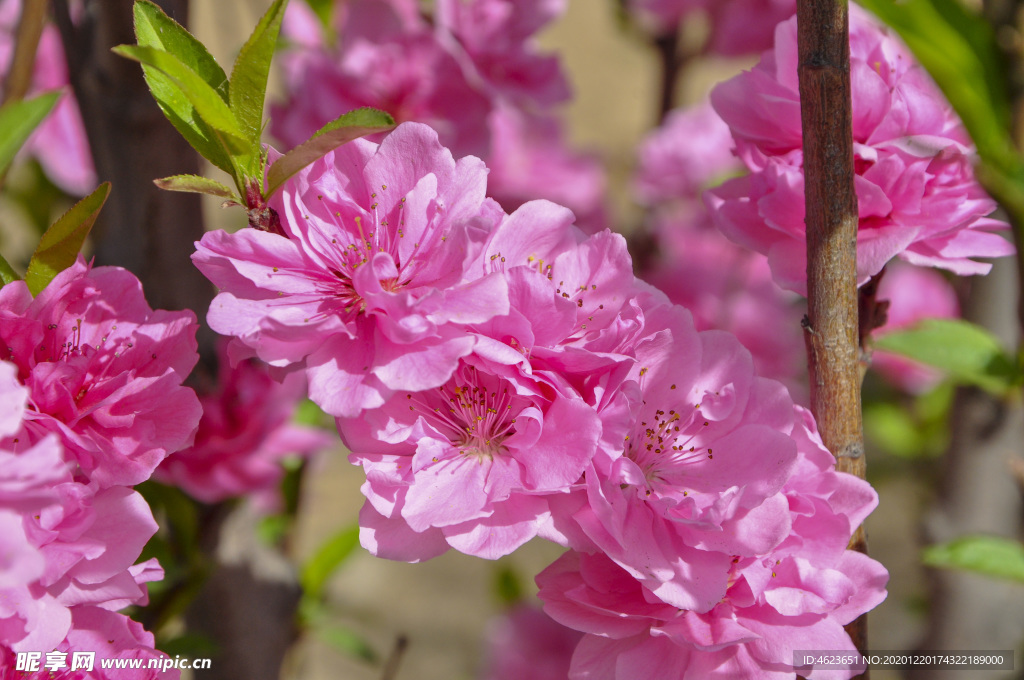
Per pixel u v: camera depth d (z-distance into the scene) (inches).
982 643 25.3
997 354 22.7
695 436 20.3
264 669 24.5
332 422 25.4
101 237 23.2
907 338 22.8
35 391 19.7
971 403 24.9
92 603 19.7
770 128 21.1
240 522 24.3
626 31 38.0
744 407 20.3
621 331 19.9
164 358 20.2
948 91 20.5
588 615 20.1
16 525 18.9
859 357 21.0
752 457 20.1
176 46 20.1
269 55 19.7
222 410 23.0
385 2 25.4
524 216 20.1
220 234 19.8
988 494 25.0
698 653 20.1
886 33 21.5
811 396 20.5
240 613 24.2
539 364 19.9
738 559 20.1
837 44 19.9
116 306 20.3
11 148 20.5
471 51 25.7
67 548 19.6
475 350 19.6
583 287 20.2
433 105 25.6
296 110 25.5
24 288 19.9
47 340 20.1
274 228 20.0
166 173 22.6
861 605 20.1
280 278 19.9
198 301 23.0
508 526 19.8
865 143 20.9
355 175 20.1
